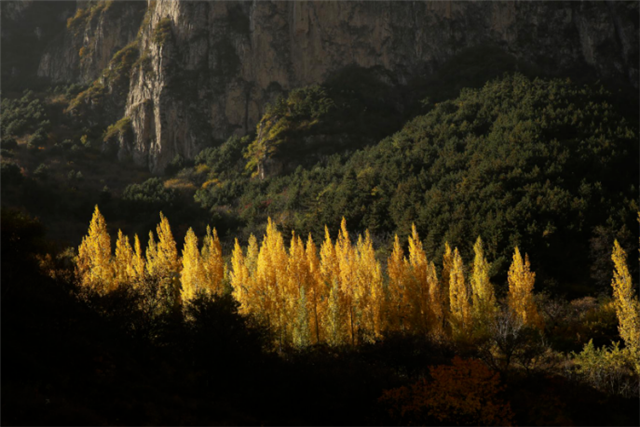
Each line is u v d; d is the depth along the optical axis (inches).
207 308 1398.9
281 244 2192.4
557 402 1277.1
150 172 5684.1
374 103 5255.9
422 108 4891.7
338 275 2143.2
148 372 1225.4
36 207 4028.1
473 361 1289.4
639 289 2154.3
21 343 1038.4
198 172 5226.4
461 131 3981.3
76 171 5344.5
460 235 2615.7
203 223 3838.6
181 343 1385.3
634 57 5354.3
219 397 1214.3
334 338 1740.9
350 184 3612.2
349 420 1185.4
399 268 2066.9
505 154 3289.9
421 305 1969.7
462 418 1172.5
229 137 5703.7
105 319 1327.5
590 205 2723.9
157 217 4008.4
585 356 1526.8
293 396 1211.2
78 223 3981.3
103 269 2026.3
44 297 1254.3
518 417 1243.8
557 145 3287.4
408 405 1180.5
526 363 1476.4
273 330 1733.5
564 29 5703.7
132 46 7185.0
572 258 2484.0
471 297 2139.5
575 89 4293.8
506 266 2379.4
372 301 1953.7
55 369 999.0
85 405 923.4
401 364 1462.8
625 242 2412.6
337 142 4670.3
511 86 4441.4
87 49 7716.5
